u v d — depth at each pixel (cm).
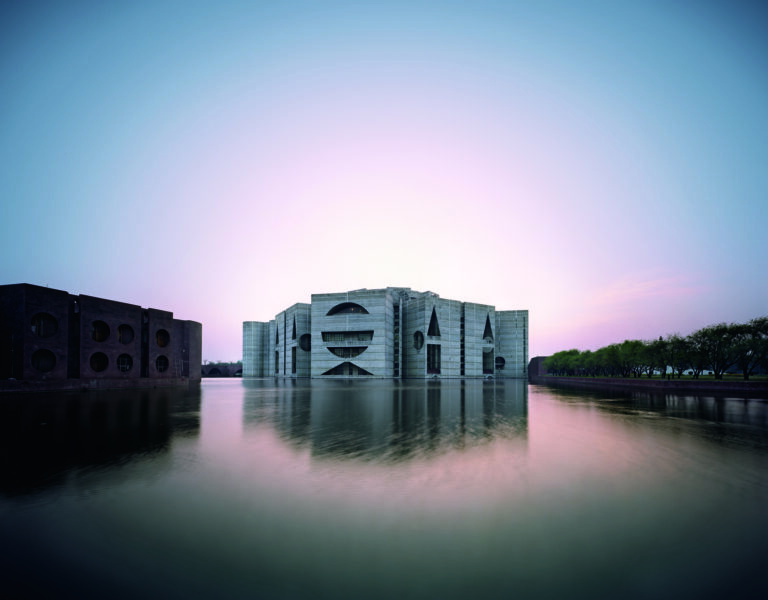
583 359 9581
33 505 880
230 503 888
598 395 4266
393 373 11906
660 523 790
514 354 13512
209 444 1514
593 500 909
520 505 876
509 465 1197
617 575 607
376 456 1309
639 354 6800
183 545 699
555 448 1439
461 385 7106
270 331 15488
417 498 916
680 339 5953
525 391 5119
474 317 12462
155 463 1225
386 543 703
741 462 1249
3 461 1254
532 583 584
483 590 566
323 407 2944
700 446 1487
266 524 779
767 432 1808
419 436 1684
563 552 675
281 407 2944
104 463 1227
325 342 11319
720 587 579
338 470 1142
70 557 663
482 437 1659
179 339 7331
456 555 663
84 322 5072
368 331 11175
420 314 11444
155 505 877
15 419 2245
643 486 1007
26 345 4419
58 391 4691
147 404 3167
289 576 602
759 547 698
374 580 591
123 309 5634
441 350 11431
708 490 980
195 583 588
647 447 1463
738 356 5088
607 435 1716
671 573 613
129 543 707
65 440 1608
